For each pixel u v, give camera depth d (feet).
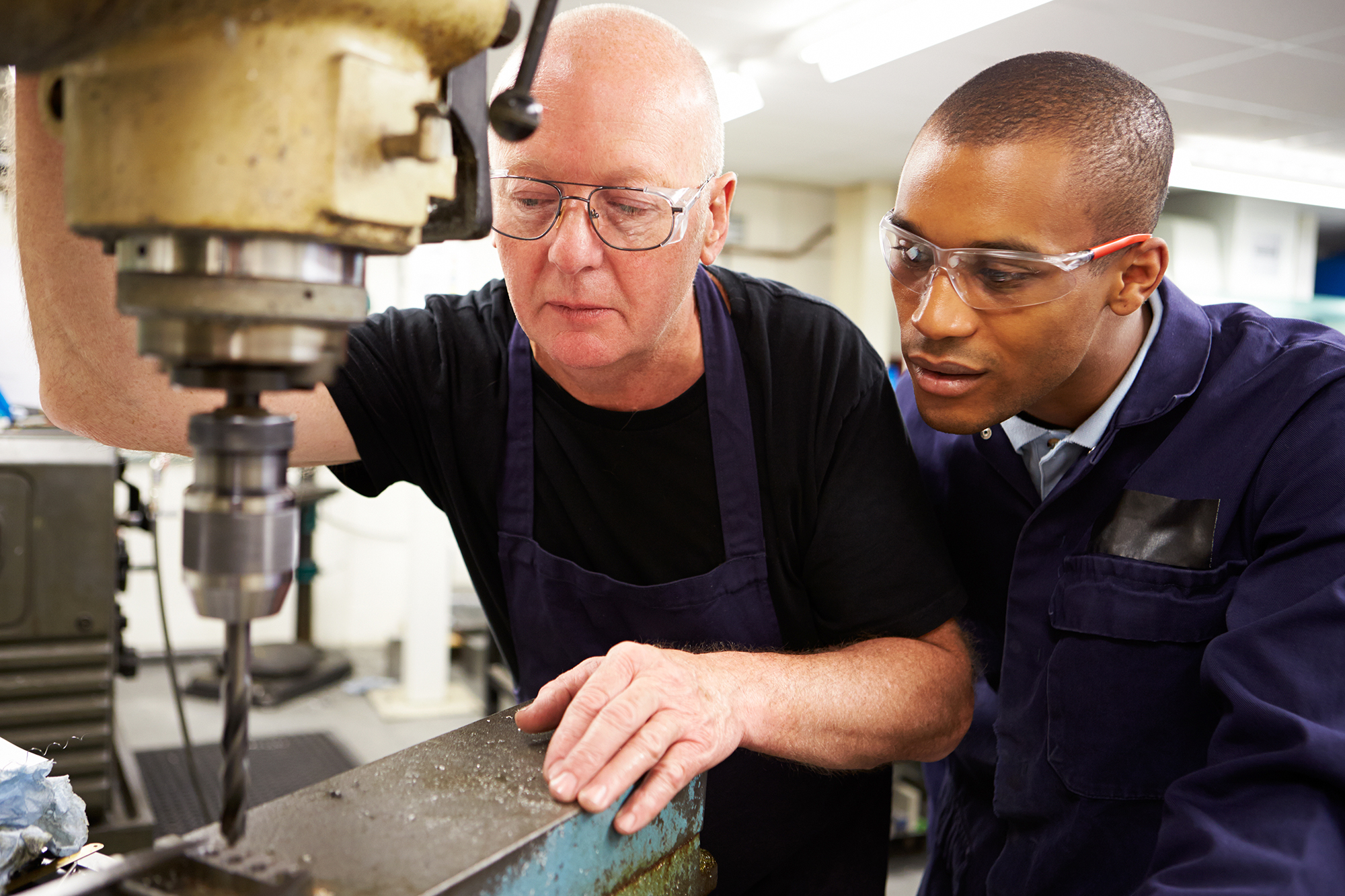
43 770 2.40
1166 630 3.38
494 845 2.04
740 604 3.69
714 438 3.60
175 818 10.89
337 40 1.60
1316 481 3.08
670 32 3.09
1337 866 2.39
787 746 2.94
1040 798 3.65
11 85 2.66
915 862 10.73
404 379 3.81
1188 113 15.33
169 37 1.55
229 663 1.84
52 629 6.52
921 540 3.59
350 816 2.16
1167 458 3.46
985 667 4.19
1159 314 3.65
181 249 1.63
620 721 2.44
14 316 10.15
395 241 1.76
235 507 1.75
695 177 3.07
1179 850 2.58
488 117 1.89
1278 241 20.80
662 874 2.62
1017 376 3.18
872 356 3.83
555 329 3.15
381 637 18.66
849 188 22.59
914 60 13.12
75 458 6.56
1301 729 2.55
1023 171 2.92
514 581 3.83
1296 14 10.98
